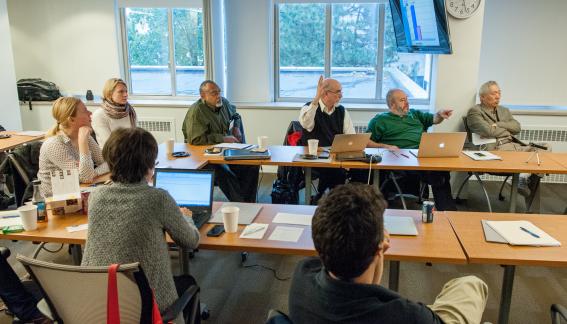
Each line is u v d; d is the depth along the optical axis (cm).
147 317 153
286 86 591
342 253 105
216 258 346
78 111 288
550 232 217
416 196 455
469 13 443
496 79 535
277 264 336
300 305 112
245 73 565
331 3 554
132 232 166
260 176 569
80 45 595
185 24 589
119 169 171
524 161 362
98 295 152
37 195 248
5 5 537
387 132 440
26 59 605
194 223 220
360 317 103
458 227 225
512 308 277
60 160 285
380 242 109
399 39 467
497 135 446
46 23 593
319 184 419
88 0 581
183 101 600
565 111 506
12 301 195
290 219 237
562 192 504
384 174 411
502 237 210
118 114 379
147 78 616
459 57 456
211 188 241
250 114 557
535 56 523
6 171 333
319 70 580
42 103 584
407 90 571
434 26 441
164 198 175
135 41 604
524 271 326
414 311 106
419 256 193
